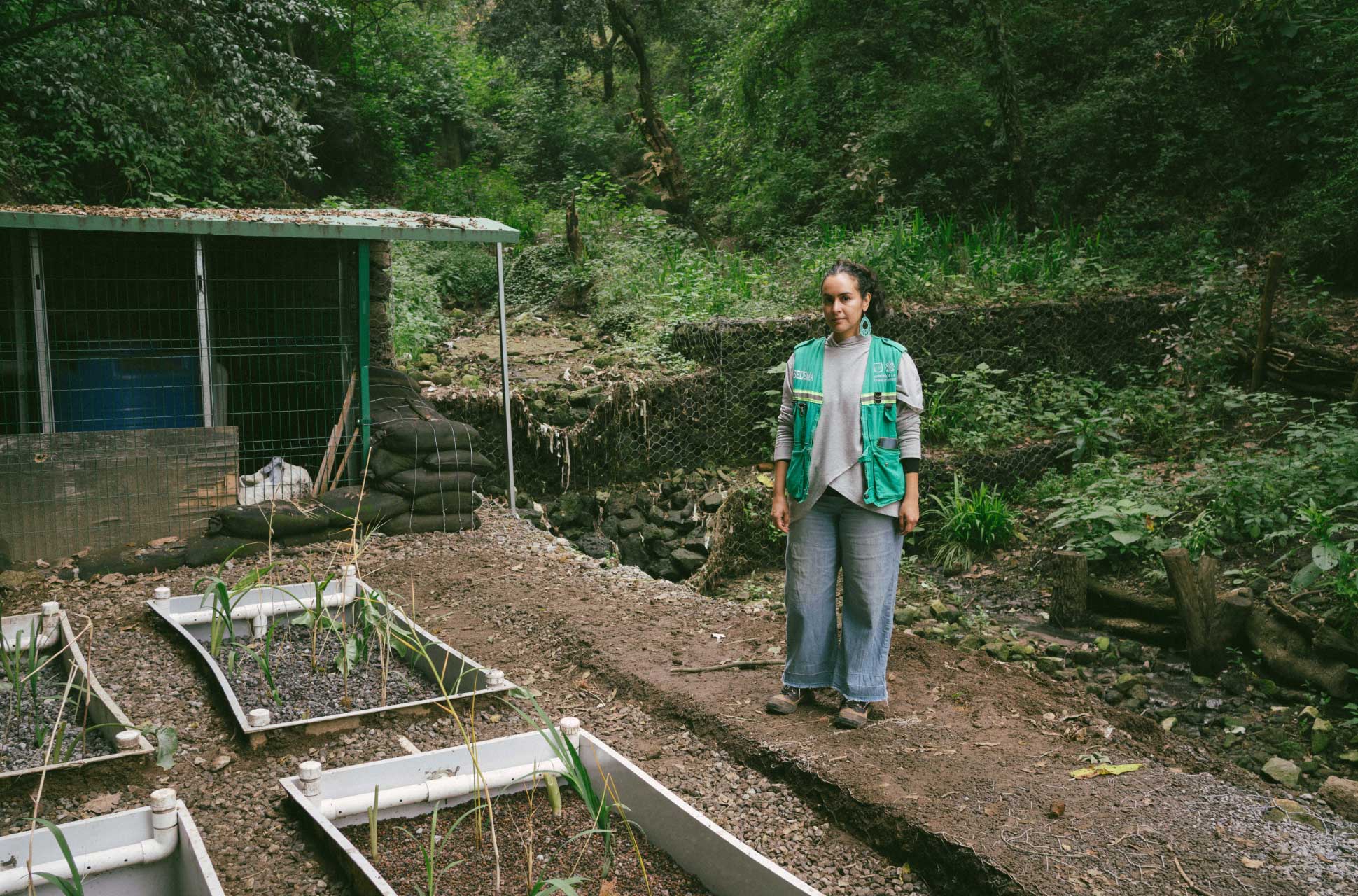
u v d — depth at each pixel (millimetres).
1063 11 18391
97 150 12219
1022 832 2955
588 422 9789
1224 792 3236
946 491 9797
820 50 19391
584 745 3391
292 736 3658
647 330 11758
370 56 23188
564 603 5551
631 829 3068
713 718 3928
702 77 26094
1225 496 7930
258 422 7711
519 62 28891
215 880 2473
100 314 7316
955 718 3934
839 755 3531
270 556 5129
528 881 2775
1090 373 12008
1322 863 2773
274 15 11367
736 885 2723
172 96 12930
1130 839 2906
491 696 4062
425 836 3070
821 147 18875
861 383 3695
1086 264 13477
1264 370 10750
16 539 5992
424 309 12891
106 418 7043
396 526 6891
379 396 7555
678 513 9820
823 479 3709
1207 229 14242
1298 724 5547
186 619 4871
